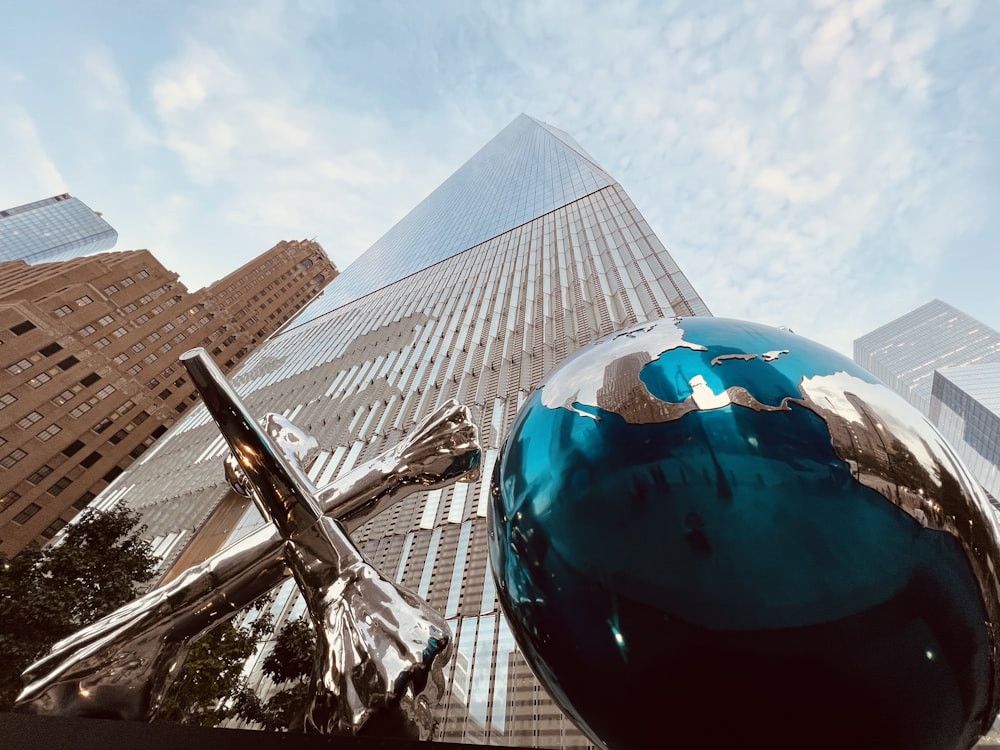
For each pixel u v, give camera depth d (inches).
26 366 1678.2
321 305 2785.4
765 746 36.1
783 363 44.0
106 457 1792.6
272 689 473.7
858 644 34.1
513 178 2517.2
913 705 35.6
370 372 1294.3
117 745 34.3
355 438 984.3
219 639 392.8
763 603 34.5
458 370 1067.9
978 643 37.5
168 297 2549.2
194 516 980.6
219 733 35.1
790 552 35.0
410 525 651.5
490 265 1673.2
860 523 35.6
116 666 40.3
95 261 2395.4
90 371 1855.3
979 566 38.1
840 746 35.6
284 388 1553.9
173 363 2352.4
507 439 53.8
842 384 42.6
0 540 1435.8
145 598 43.2
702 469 37.8
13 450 1550.2
